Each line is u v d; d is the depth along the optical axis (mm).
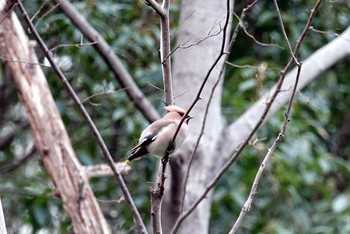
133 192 13320
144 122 12875
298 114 12688
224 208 13305
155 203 6637
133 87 9570
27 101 10508
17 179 13547
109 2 13109
